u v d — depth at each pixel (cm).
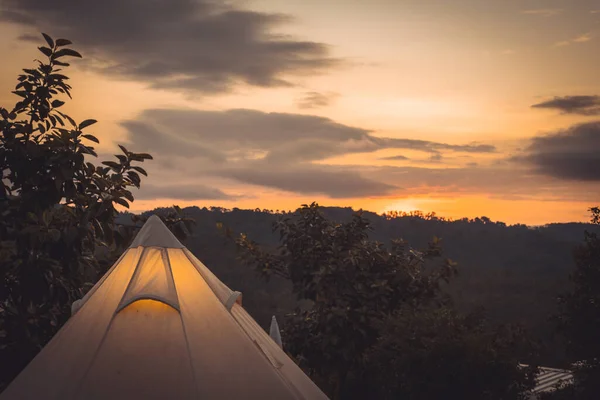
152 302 522
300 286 1332
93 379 468
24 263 691
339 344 1225
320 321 1241
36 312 724
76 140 722
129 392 465
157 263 563
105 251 836
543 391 980
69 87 763
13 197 714
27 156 717
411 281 1270
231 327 530
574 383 978
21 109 747
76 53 767
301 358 1273
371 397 1216
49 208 714
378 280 1239
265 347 589
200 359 495
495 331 918
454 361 866
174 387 473
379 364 964
